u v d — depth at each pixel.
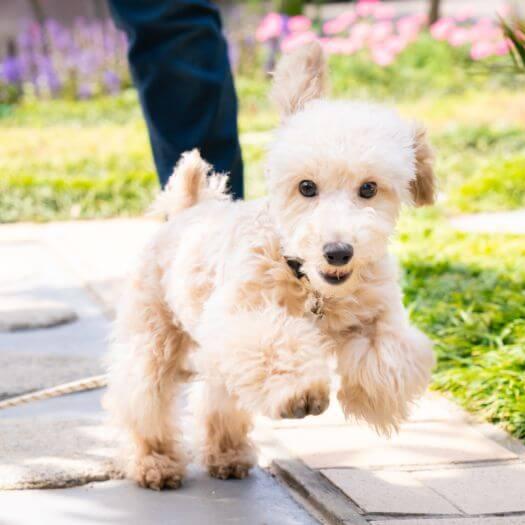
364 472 3.96
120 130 14.80
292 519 3.61
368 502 3.65
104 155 12.21
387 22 17.81
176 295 3.79
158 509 3.69
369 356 3.26
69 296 6.95
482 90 16.92
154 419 3.95
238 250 3.42
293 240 3.24
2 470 3.92
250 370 3.10
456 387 4.88
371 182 3.32
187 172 4.14
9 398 4.90
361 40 17.44
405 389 3.27
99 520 3.56
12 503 3.68
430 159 3.56
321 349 3.16
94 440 4.31
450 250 7.39
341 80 17.33
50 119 16.17
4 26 21.62
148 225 9.46
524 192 9.73
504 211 9.38
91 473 3.94
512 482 3.86
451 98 16.31
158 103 5.46
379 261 3.36
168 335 4.00
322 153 3.25
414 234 8.01
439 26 17.05
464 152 12.02
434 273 6.82
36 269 7.73
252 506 3.74
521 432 4.32
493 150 12.13
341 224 3.16
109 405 4.09
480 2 26.17
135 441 3.99
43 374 5.22
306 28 17.48
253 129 13.81
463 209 9.34
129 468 3.94
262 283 3.35
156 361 3.98
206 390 4.06
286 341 3.11
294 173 3.31
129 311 4.06
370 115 3.40
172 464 3.93
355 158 3.24
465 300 6.10
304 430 4.46
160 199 4.24
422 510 3.59
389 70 17.72
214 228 3.72
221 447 4.05
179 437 4.12
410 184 3.56
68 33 19.66
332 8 28.03
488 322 5.60
